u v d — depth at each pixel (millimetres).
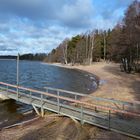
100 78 33531
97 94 19141
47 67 84438
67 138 9633
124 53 41406
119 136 9438
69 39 98688
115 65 62219
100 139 9273
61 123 11492
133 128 9883
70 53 91375
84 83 33156
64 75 48500
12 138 9898
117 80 29266
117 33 46688
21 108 15867
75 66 78375
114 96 18109
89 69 59188
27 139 9688
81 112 11211
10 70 65625
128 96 17969
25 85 32500
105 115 11703
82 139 9469
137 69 37844
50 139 9586
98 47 84438
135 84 24594
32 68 77750
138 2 37156
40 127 11188
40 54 191375
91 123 10734
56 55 113188
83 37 94062
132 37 36250
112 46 49156
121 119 11086
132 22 36344
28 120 12852
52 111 13070
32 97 15992
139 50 38500
